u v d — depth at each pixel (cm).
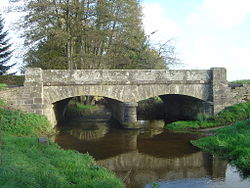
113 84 1714
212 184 838
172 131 1733
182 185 836
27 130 1396
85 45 2662
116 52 2648
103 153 1239
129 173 967
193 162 1077
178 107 2409
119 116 2069
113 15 2409
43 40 2388
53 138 1550
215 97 1830
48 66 2409
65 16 2239
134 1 2600
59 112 2177
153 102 2942
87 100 2989
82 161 934
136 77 1744
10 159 743
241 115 1766
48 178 667
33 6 2100
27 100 1602
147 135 1630
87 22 2328
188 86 1822
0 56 3466
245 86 1881
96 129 1886
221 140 1247
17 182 574
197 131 1688
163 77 1778
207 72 1848
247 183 836
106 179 768
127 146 1366
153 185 830
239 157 1015
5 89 1574
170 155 1188
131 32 2672
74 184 696
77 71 1670
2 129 1329
